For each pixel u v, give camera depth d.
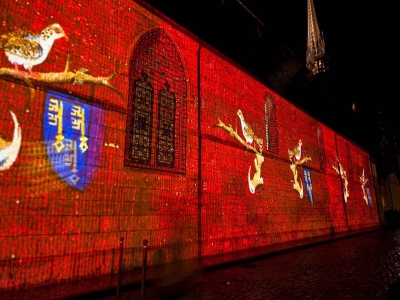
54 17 6.42
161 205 8.06
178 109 9.20
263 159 13.00
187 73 9.79
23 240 5.41
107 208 6.78
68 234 6.03
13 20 5.76
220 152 10.56
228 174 10.75
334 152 21.66
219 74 11.31
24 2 5.96
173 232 8.25
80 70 6.72
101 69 7.15
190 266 7.57
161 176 8.23
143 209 7.56
